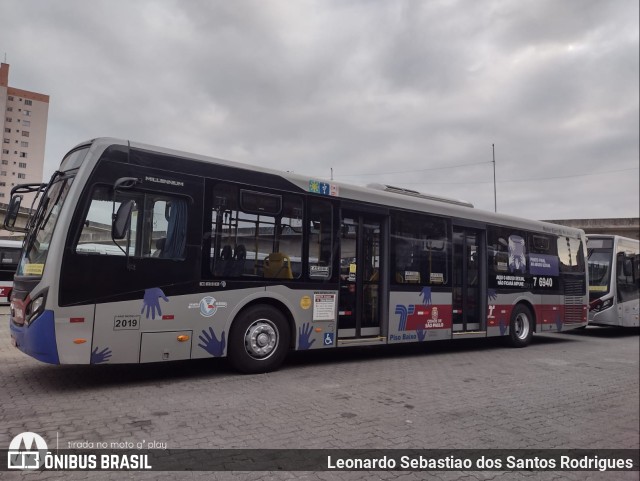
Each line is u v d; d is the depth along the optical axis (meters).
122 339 6.02
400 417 5.41
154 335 6.26
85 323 5.78
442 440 4.76
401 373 7.96
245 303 7.11
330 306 8.12
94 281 5.88
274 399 5.88
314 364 8.42
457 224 10.41
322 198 8.18
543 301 12.40
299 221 7.85
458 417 5.54
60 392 5.88
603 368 9.35
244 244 7.18
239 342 7.07
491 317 11.02
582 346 12.83
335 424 5.05
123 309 6.04
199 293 6.67
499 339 12.16
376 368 8.33
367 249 8.86
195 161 6.84
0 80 84.44
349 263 8.52
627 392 7.32
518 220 11.96
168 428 4.69
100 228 5.99
